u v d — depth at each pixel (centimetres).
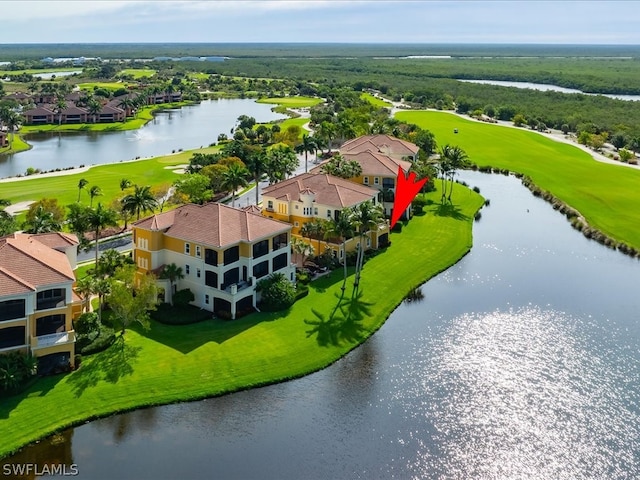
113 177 13862
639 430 5231
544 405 5581
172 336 6544
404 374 6091
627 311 7631
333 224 7894
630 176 15188
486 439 5094
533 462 4831
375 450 4928
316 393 5725
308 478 4597
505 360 6388
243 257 7250
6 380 5262
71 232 9219
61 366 5766
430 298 8012
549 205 12912
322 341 6631
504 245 10238
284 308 7288
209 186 12188
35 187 12781
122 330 6569
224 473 4616
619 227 11044
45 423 5041
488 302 7888
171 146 19512
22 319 5534
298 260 8819
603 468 4775
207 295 7162
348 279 8319
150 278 6619
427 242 10019
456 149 12975
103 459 4722
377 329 7062
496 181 15100
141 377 5734
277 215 9481
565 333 7019
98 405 5312
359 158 11412
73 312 6425
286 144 17875
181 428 5134
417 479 4625
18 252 5856
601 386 5903
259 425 5209
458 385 5900
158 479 4525
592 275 8906
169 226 7438
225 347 6338
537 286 8450
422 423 5291
